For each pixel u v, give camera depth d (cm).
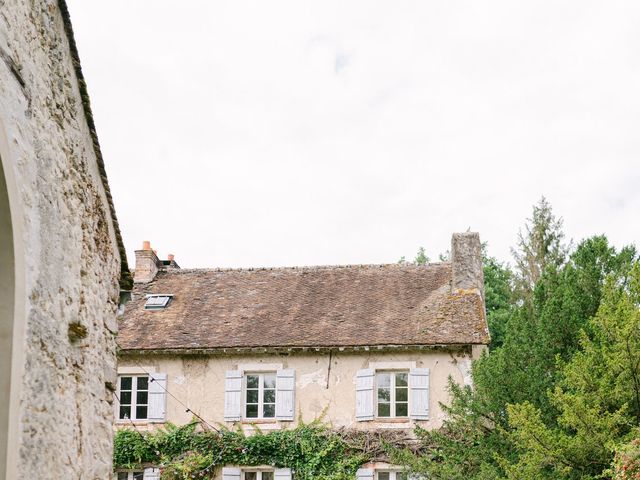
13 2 609
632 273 1530
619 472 1238
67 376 679
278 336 2306
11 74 598
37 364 616
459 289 2409
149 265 2652
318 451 2205
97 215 777
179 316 2442
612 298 1575
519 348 1845
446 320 2294
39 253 628
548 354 1789
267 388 2319
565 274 1931
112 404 792
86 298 735
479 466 1798
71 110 718
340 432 2217
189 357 2328
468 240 2475
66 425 672
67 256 691
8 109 587
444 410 1948
